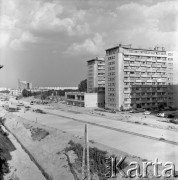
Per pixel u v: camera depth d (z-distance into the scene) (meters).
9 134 76.56
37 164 46.88
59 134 62.56
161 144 51.75
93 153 43.12
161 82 125.88
